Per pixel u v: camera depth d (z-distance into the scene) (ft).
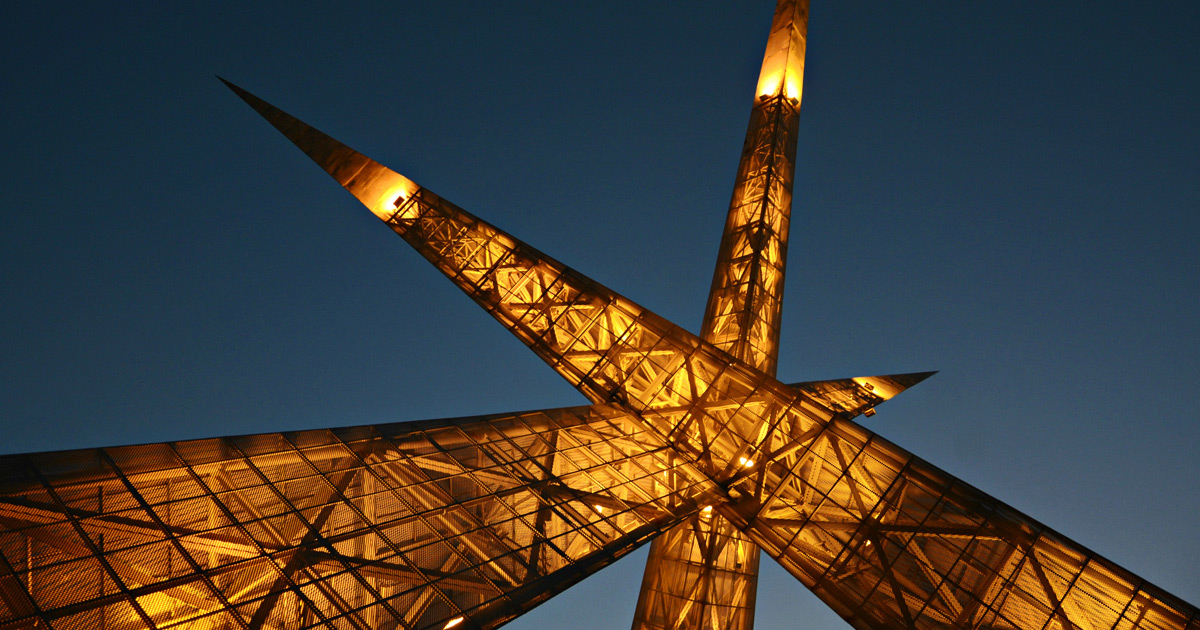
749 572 125.39
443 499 76.84
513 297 142.20
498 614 61.93
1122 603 78.23
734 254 167.84
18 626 43.52
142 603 48.96
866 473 100.53
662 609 122.11
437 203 160.04
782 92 200.03
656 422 119.34
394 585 60.44
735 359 122.31
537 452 96.84
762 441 110.42
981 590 81.87
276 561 58.18
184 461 66.18
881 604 83.25
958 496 93.61
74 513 54.80
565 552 75.87
